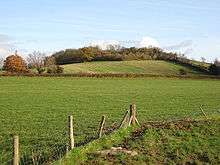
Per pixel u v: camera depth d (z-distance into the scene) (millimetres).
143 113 41469
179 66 151875
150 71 141750
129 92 71438
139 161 20203
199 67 146625
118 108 46688
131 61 160750
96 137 24609
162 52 173750
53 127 31406
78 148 20828
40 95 63094
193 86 90000
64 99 57156
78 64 154750
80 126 31906
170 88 82812
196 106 49344
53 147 23031
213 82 106000
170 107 47875
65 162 18781
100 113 41656
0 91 69688
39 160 19875
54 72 123688
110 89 77938
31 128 30969
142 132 25938
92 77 112625
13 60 141750
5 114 40000
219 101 56594
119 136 24797
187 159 21219
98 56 170125
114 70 141750
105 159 20062
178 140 24438
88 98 59250
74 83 92750
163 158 21172
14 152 15695
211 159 21375
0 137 27047
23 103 51062
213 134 26438
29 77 107312
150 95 65812
